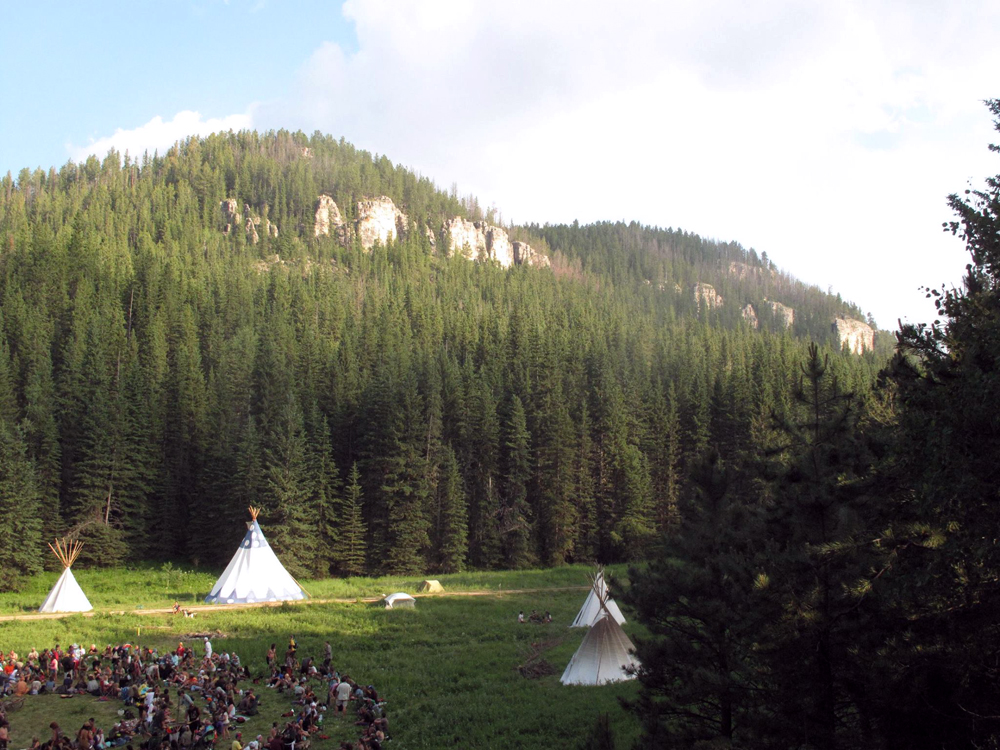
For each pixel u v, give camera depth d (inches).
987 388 535.5
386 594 2851.9
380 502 3730.3
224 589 2600.9
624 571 3292.3
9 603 2605.8
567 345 5590.6
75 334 4365.2
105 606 2544.3
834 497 788.0
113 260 6141.7
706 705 898.7
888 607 628.1
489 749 1167.0
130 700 1469.0
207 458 3816.4
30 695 1540.4
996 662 558.9
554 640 2063.2
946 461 557.6
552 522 3941.9
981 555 528.1
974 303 602.2
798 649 706.2
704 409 4471.0
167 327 5004.9
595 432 4392.2
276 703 1510.8
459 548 3742.6
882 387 740.0
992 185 612.1
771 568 780.0
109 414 3634.4
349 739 1290.6
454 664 1784.0
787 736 701.3
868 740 649.0
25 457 3336.6
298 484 3550.7
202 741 1226.0
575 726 1256.8
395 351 5044.3
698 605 855.7
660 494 4375.0
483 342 5689.0
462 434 4101.9
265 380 4259.4
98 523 3393.2
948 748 588.4
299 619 2330.2
